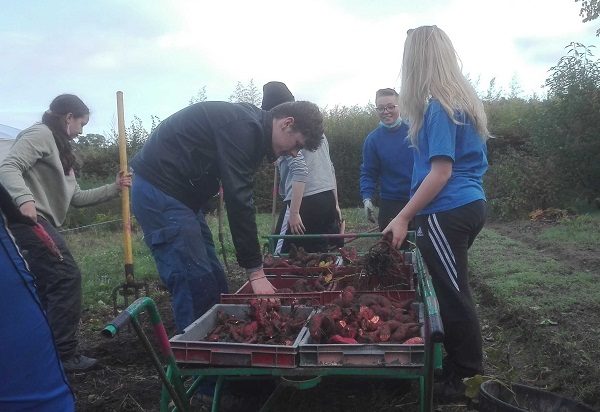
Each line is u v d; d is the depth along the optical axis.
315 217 6.53
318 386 4.47
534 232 13.12
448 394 4.26
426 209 4.21
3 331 2.14
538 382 4.79
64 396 2.31
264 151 4.13
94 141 20.36
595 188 16.02
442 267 4.18
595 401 4.36
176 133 4.17
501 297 7.05
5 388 2.14
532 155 17.47
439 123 4.03
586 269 8.77
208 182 4.29
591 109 15.90
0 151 9.58
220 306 3.96
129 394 4.74
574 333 5.58
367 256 4.65
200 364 3.21
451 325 4.19
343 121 21.19
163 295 8.05
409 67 4.23
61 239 5.07
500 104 22.64
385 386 4.46
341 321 3.49
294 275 5.21
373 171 7.06
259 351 3.15
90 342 6.13
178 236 4.16
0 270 2.15
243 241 4.00
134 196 4.28
